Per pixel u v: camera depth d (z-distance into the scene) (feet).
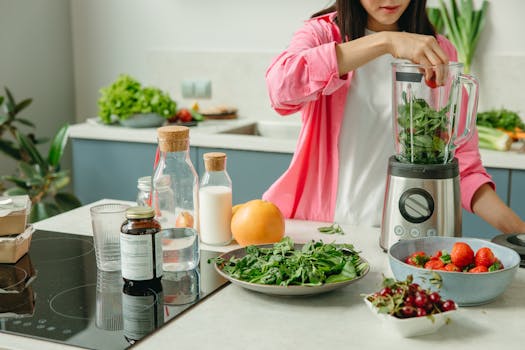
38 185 10.46
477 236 8.80
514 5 9.90
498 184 8.55
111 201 6.59
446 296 3.97
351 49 5.13
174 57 12.03
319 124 6.04
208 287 4.33
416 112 4.71
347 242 5.26
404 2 5.62
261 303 4.07
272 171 9.48
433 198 4.75
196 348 3.49
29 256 5.04
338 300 4.10
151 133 10.05
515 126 9.38
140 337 3.61
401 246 4.37
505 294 4.21
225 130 10.38
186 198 5.01
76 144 10.67
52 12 12.21
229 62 11.68
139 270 4.31
